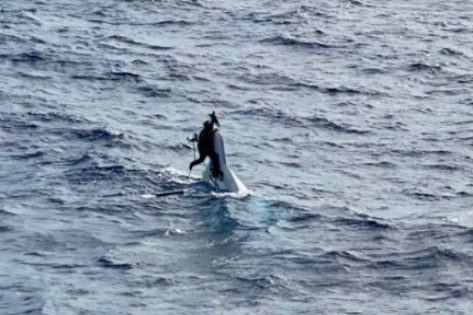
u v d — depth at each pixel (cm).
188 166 18150
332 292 13950
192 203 16612
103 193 16938
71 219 16025
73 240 15375
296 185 17525
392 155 18900
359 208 16612
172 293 13925
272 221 16025
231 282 14188
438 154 18938
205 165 18212
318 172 18138
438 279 14212
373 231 15662
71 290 13950
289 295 13875
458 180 17838
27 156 18338
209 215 16200
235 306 13625
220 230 15712
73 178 17425
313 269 14525
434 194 17238
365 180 17850
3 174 17612
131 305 13638
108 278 14288
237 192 16988
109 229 15738
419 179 17850
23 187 17075
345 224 15938
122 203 16588
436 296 13812
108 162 18000
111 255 14875
